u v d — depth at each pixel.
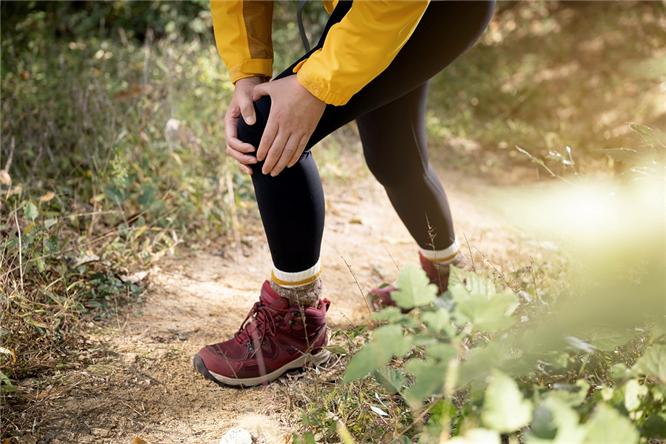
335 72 1.46
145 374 1.86
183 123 3.21
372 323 2.04
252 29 1.74
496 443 1.00
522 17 6.83
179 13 5.28
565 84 5.64
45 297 2.05
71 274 2.21
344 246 2.94
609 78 5.59
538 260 2.57
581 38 6.35
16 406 1.66
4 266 2.04
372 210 3.36
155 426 1.65
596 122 4.92
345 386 1.67
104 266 2.32
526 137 4.83
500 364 1.18
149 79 3.79
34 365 1.81
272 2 1.79
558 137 4.70
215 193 2.98
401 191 2.01
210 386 1.83
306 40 1.88
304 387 1.77
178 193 2.89
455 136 4.88
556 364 1.30
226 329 2.15
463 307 1.11
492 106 5.48
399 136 1.91
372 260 2.83
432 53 1.66
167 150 3.12
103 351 1.94
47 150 2.97
